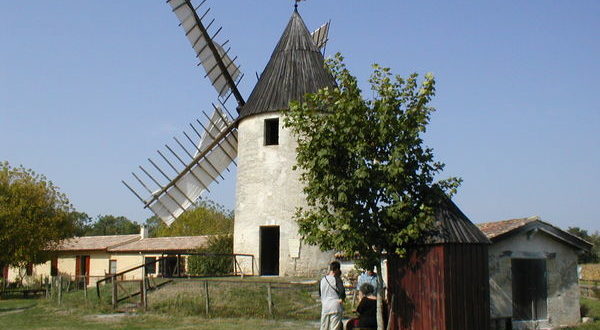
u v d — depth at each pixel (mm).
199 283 18781
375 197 11867
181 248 38625
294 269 22062
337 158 12117
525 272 15695
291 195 22516
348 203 11953
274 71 24188
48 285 29203
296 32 24875
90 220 100125
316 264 22156
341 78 12500
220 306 16469
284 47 24625
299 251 22094
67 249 44438
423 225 11594
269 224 22641
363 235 11695
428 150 12102
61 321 16594
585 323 16094
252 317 15789
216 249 26641
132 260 41125
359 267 12523
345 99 12062
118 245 42938
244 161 23766
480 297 12148
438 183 12219
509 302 15180
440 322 11664
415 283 12281
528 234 15672
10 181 35781
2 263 33812
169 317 15945
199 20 26641
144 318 16062
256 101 23844
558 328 15250
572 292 16219
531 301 15586
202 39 26875
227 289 17859
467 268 12094
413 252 12391
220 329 13906
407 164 11961
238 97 28312
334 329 11141
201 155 27109
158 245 40906
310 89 23188
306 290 18141
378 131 11898
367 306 12148
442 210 12359
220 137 27281
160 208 26500
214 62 27297
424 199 12102
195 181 27125
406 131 11844
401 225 11969
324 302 11289
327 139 11961
